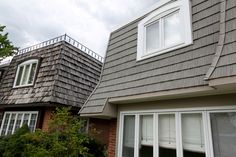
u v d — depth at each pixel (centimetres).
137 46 650
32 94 984
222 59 361
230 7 395
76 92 1032
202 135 430
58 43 1088
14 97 1078
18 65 1209
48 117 915
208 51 442
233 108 394
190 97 470
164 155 488
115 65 707
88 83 1142
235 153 376
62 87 964
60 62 1006
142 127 569
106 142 826
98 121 881
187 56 482
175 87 461
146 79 556
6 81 1228
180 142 459
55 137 570
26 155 641
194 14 517
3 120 1125
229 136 391
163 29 591
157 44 599
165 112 513
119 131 623
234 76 334
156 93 502
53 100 883
